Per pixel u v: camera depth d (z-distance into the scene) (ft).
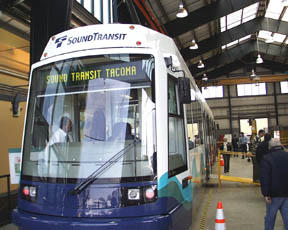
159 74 12.96
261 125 126.31
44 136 13.38
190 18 62.69
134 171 11.87
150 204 11.60
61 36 14.58
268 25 82.43
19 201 13.23
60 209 11.91
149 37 13.71
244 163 66.33
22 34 28.86
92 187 11.76
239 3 61.00
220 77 131.03
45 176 12.60
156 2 52.37
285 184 14.51
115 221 11.14
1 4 22.34
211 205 26.45
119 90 12.88
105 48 13.37
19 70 34.30
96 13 33.71
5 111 32.24
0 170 30.86
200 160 24.52
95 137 12.60
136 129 12.42
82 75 13.37
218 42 84.23
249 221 21.38
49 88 13.85
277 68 125.90
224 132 128.77
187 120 17.42
